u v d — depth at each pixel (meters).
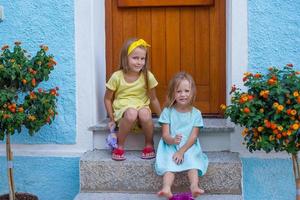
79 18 3.96
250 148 3.47
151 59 4.43
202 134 3.92
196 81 4.39
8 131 3.45
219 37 4.32
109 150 4.03
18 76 3.43
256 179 3.87
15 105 3.39
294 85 3.34
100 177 3.71
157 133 3.96
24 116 3.40
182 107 3.74
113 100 4.13
